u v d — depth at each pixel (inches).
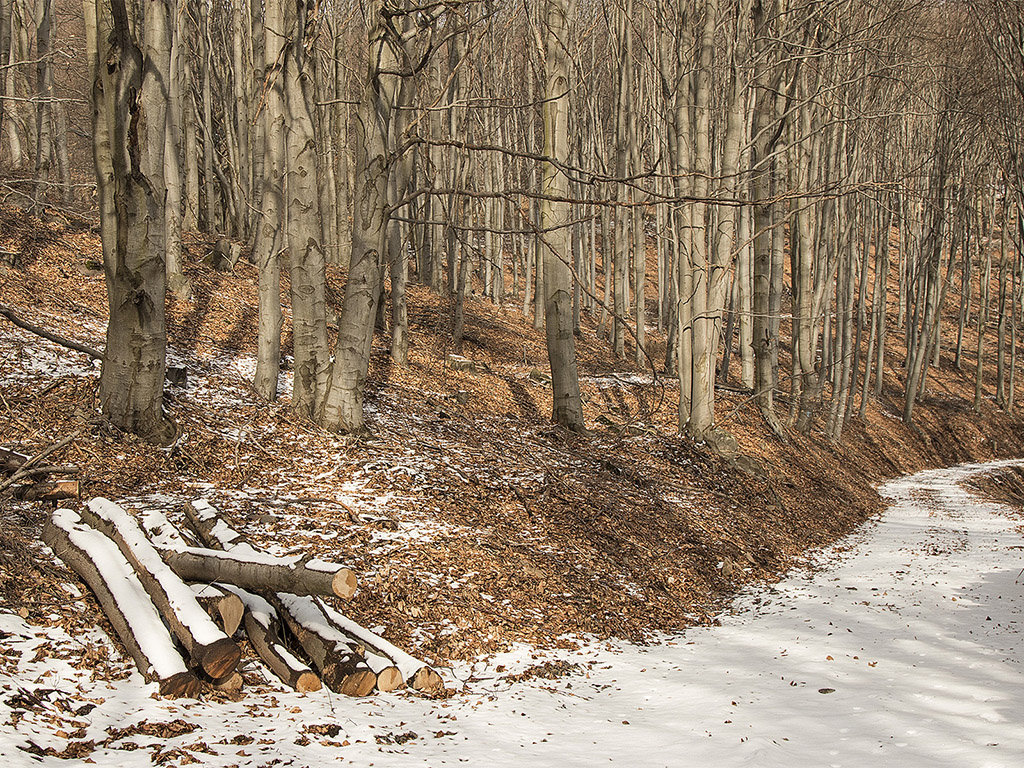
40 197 730.8
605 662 327.0
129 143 399.2
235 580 250.1
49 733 185.5
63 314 577.9
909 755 211.9
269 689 240.5
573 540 456.1
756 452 772.6
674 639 373.4
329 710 230.7
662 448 684.1
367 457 487.5
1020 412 1464.1
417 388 698.2
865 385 1210.6
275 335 546.6
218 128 1188.5
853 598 430.9
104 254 417.4
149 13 406.3
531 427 677.3
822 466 858.1
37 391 428.5
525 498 495.2
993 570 486.6
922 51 1061.8
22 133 1010.7
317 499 414.6
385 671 254.5
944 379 1562.5
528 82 1200.2
